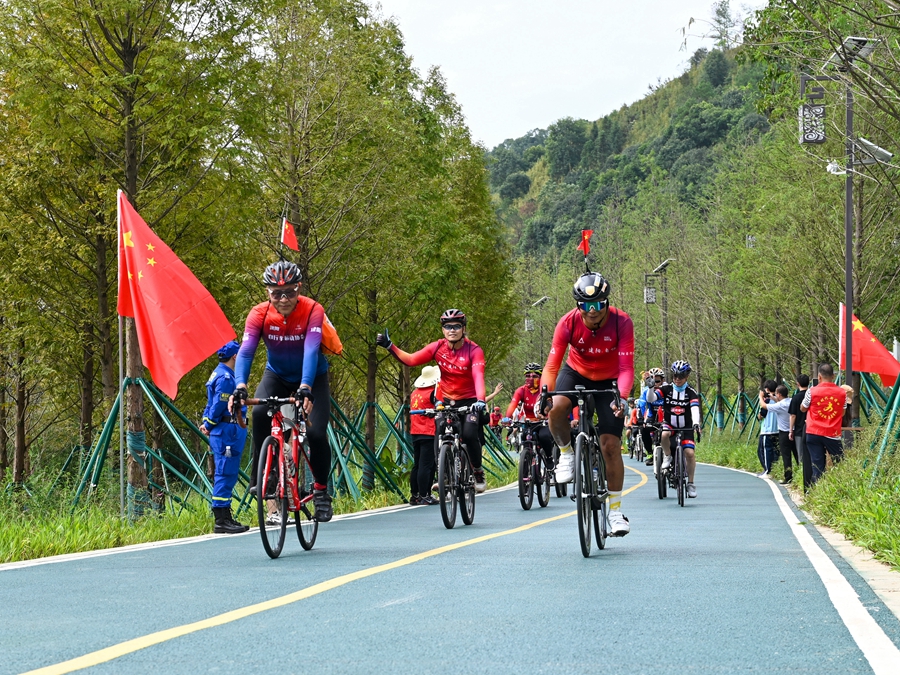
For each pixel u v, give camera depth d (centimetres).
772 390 2325
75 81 1512
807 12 1166
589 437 818
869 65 1152
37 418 2745
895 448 1280
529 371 1569
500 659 419
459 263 2327
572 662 412
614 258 6319
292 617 519
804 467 1652
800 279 2609
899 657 417
